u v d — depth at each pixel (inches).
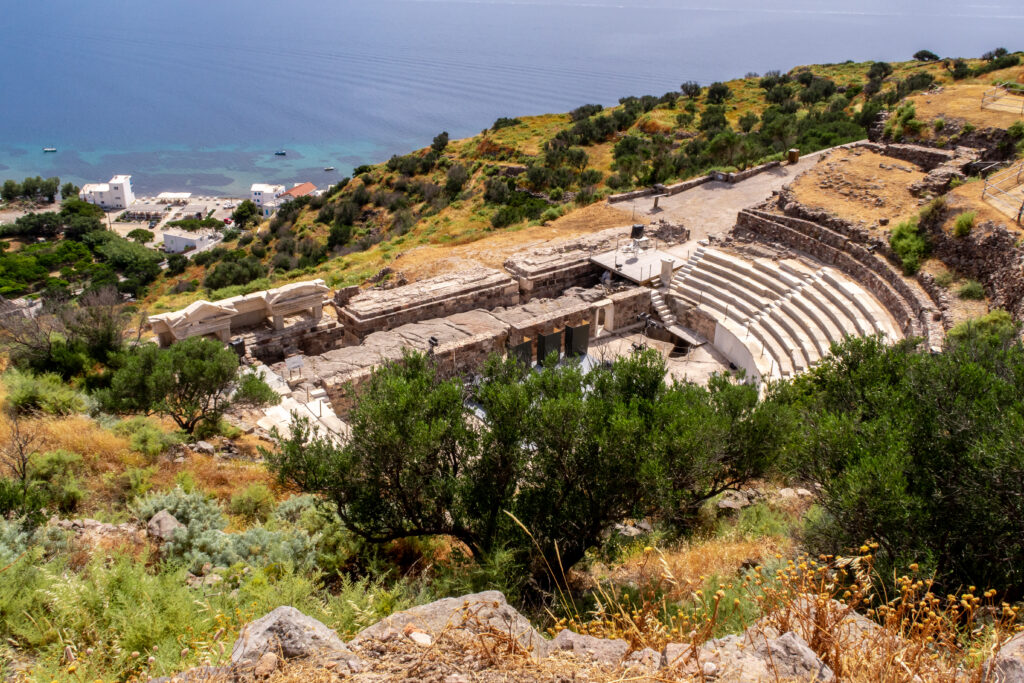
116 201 7721.5
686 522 530.3
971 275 1128.2
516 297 1441.9
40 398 728.3
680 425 431.5
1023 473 345.7
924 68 3725.4
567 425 430.0
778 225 1503.4
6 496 423.2
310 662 168.4
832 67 4370.1
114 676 231.3
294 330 1176.2
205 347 823.1
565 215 1996.8
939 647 194.4
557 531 434.3
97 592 292.8
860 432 431.2
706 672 159.5
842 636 189.3
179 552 412.2
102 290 1081.4
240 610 293.9
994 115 1819.6
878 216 1421.0
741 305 1331.2
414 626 185.9
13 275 3863.2
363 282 1627.7
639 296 1419.8
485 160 3484.3
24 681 221.6
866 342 589.3
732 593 310.3
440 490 431.2
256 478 616.4
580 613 350.0
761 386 1077.8
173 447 673.0
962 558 356.2
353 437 447.5
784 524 519.8
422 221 2778.1
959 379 448.5
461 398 465.4
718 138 2278.5
